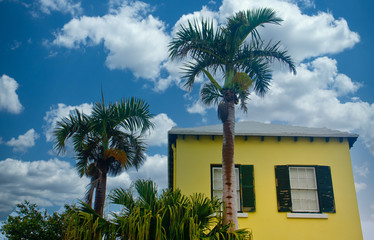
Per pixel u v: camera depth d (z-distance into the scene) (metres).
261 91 11.52
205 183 11.71
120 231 7.66
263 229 11.17
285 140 12.41
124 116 10.95
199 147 12.20
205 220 8.27
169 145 13.25
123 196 8.38
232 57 10.27
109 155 10.18
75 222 7.34
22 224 9.35
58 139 10.52
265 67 11.47
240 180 11.75
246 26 10.27
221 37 10.34
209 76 10.30
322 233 11.19
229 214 8.82
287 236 11.12
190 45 10.17
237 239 7.70
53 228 9.65
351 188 11.84
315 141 12.44
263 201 11.56
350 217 11.44
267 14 10.27
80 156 10.68
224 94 9.93
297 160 12.13
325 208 11.48
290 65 10.68
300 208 11.64
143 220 7.63
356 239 11.16
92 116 10.59
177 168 11.88
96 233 7.50
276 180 11.80
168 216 7.88
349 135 12.25
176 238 7.42
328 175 11.91
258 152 12.21
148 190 8.56
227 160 9.38
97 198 9.84
